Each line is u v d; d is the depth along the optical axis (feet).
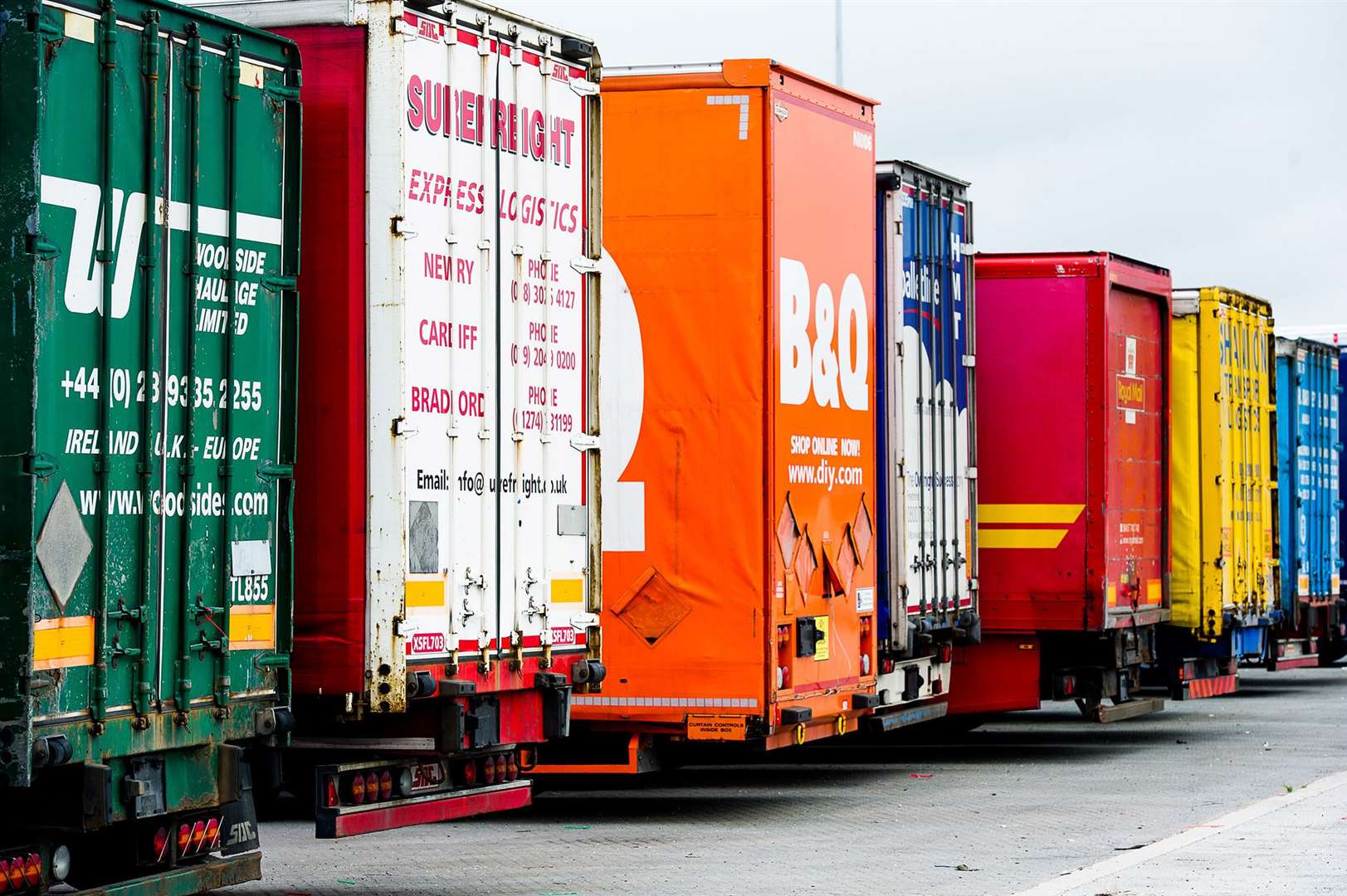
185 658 46.57
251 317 49.49
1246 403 128.77
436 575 56.59
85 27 43.70
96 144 44.01
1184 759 101.14
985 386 104.12
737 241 75.56
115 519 44.32
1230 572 123.85
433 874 63.05
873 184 86.99
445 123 57.67
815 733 81.05
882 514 89.35
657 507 75.87
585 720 76.33
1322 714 129.80
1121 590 105.40
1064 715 133.08
